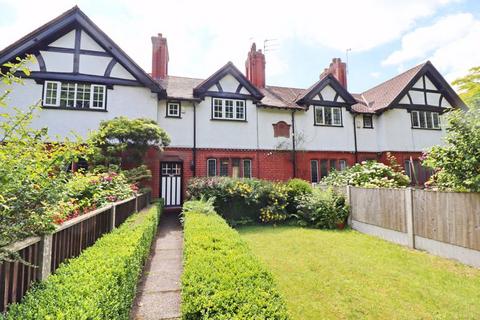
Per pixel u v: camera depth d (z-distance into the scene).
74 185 3.23
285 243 6.94
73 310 1.78
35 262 2.40
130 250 3.24
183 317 2.22
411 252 6.25
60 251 2.88
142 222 5.43
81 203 3.80
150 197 10.48
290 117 14.51
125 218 6.06
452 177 5.76
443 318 3.49
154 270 5.03
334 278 4.68
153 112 11.62
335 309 3.65
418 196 6.52
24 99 10.20
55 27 10.45
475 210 5.25
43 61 10.53
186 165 12.45
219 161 13.04
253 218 9.80
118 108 11.20
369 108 16.42
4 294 2.00
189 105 12.81
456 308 3.73
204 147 12.80
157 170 11.98
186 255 3.39
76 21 10.81
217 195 9.36
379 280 4.62
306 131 14.63
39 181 2.43
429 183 6.75
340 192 9.70
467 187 5.54
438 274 4.91
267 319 1.89
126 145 9.23
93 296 2.00
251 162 13.55
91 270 2.55
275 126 14.16
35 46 10.48
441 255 5.91
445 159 5.66
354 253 6.12
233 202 9.62
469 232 5.34
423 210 6.38
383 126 15.38
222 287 2.31
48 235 2.55
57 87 10.61
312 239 7.38
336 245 6.79
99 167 8.21
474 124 5.25
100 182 5.41
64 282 2.28
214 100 13.28
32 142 2.63
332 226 8.90
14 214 2.17
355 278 4.70
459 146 5.42
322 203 9.15
